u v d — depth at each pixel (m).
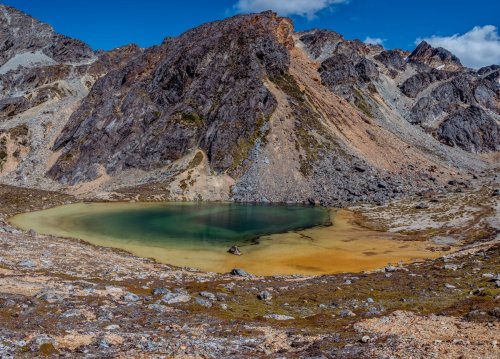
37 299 31.92
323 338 27.14
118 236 85.00
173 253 72.62
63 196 136.38
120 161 175.88
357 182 158.62
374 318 32.62
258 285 48.25
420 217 114.25
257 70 196.50
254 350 25.12
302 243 84.88
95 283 40.75
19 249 54.16
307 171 161.75
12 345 22.08
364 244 85.25
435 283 46.72
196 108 188.12
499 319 27.62
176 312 33.94
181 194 148.12
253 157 165.00
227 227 100.12
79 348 23.02
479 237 89.31
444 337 24.64
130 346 24.06
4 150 191.12
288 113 186.75
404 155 192.62
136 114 191.88
